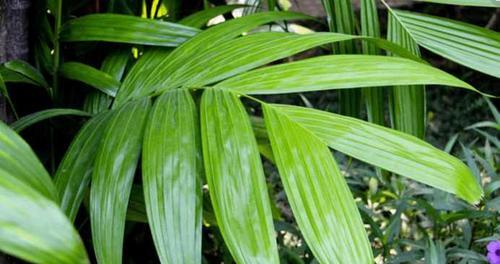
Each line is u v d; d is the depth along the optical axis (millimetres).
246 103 2021
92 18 1475
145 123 1253
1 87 1291
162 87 1323
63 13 1585
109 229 1163
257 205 1094
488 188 1841
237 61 1307
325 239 1068
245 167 1126
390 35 1448
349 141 1158
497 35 1382
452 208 1858
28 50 1535
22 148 871
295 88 1219
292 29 2449
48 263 698
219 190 1106
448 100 4086
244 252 1062
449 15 4184
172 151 1169
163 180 1144
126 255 1811
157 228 1117
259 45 1325
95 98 1500
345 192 1110
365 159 1138
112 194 1182
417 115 1472
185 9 1826
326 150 1146
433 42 1416
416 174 1119
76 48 1600
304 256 1857
